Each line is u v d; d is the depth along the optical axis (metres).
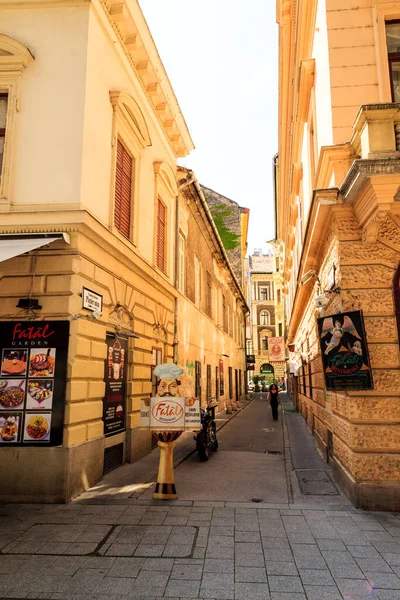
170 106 11.88
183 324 14.59
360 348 6.20
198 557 4.54
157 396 6.88
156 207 11.48
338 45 7.24
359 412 6.19
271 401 19.66
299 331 18.42
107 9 8.34
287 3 10.94
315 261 9.58
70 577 4.11
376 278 6.45
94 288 7.52
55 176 7.15
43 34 7.66
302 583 3.98
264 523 5.54
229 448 11.98
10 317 6.84
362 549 4.71
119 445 8.85
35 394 6.61
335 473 7.79
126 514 5.89
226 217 32.97
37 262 6.91
